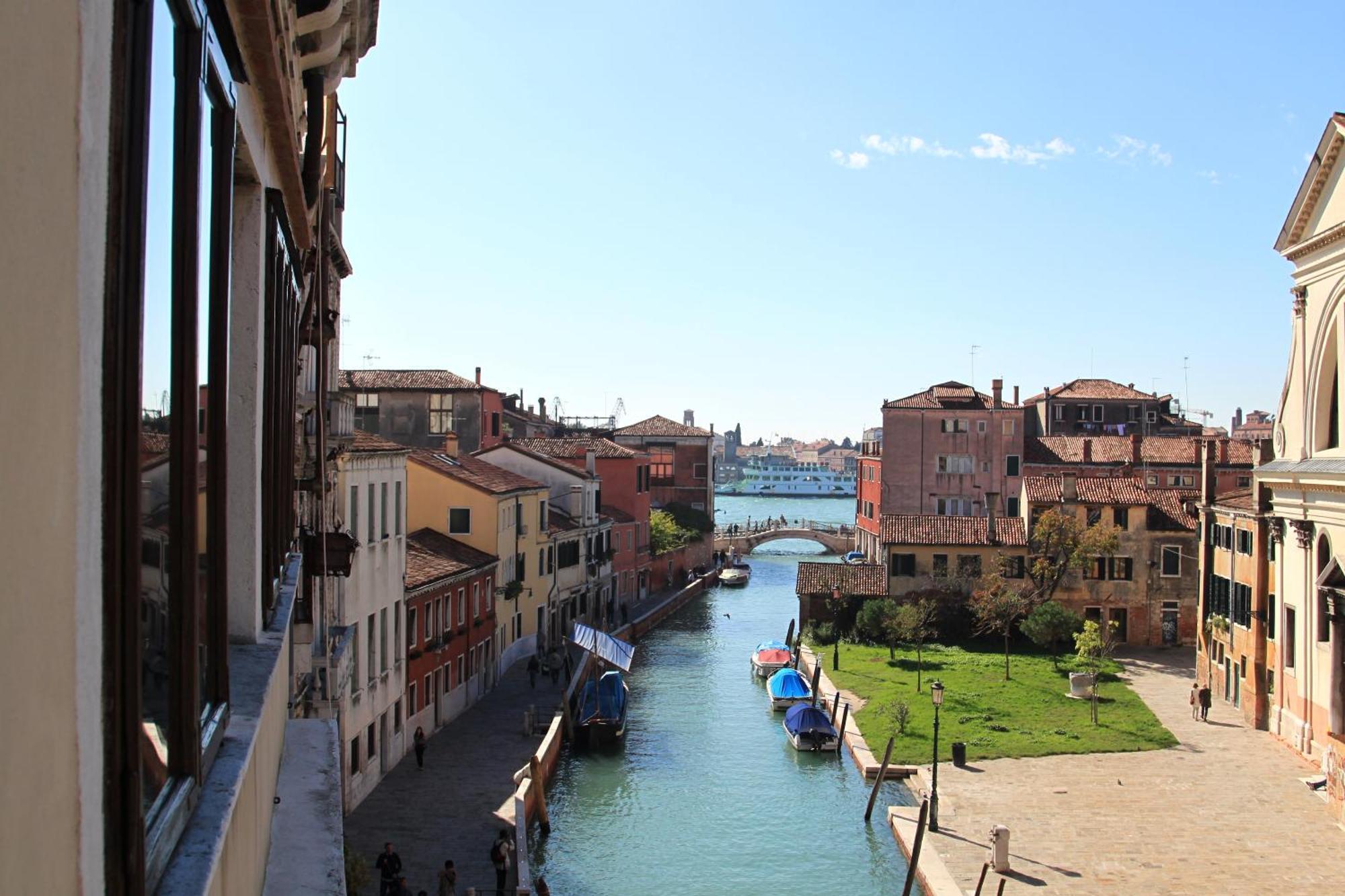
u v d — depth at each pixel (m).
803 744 39.53
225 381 4.36
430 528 46.59
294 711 14.88
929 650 56.66
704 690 50.28
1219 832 29.91
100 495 2.24
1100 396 93.06
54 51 1.88
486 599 45.25
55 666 1.92
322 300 14.30
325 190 15.03
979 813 31.77
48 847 1.88
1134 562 58.38
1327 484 34.34
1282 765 36.09
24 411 1.75
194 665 3.57
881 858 29.66
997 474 79.50
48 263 1.86
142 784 2.80
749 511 198.88
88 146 2.08
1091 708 43.75
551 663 49.34
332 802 7.14
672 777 36.91
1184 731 40.31
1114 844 29.08
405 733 35.28
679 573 85.31
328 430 22.45
